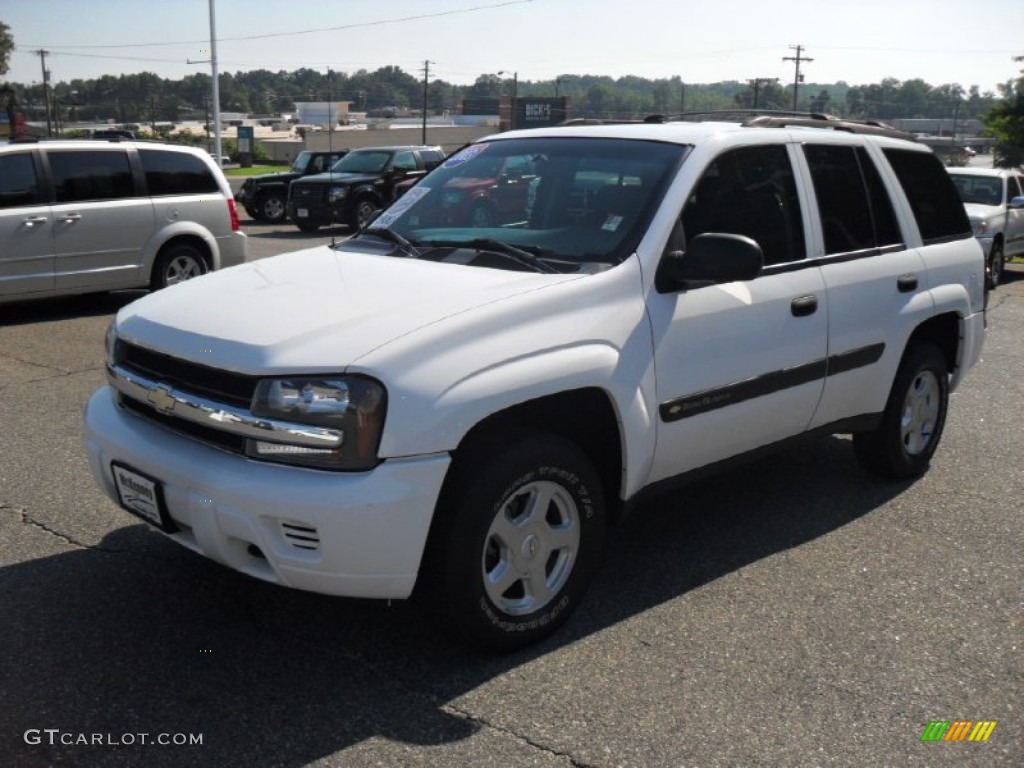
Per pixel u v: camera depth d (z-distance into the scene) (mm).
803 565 4477
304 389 3145
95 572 4207
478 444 3434
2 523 4711
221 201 11195
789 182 4641
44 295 9945
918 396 5551
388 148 21781
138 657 3539
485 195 4461
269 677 3434
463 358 3281
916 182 5492
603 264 3857
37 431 6184
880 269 4988
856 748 3123
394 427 3125
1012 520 5078
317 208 20203
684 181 4129
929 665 3635
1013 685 3516
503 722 3203
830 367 4707
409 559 3199
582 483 3691
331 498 3078
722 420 4207
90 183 10172
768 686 3459
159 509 3418
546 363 3461
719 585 4254
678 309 3959
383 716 3217
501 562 3525
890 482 5613
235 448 3283
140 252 10531
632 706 3314
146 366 3621
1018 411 7328
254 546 3289
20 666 3461
